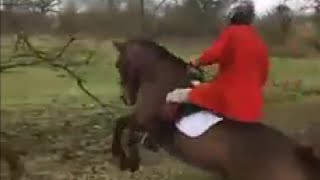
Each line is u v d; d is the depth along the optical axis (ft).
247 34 21.39
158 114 23.62
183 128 21.99
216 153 21.04
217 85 21.59
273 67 66.74
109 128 47.11
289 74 68.13
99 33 46.70
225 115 21.35
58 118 51.90
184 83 23.88
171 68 24.23
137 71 24.77
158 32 47.88
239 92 21.11
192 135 21.61
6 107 57.98
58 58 46.93
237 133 20.81
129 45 25.13
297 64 69.31
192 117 21.95
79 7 46.96
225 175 21.21
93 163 37.32
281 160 19.86
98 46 49.75
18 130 46.83
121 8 45.80
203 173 34.27
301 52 67.15
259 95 21.24
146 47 24.79
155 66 24.35
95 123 49.08
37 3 46.01
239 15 21.42
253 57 21.25
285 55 66.95
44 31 47.67
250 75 21.24
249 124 20.95
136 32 45.14
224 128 21.12
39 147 40.98
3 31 46.01
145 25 45.68
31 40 47.83
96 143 42.34
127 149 26.61
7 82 67.87
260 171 20.02
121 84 25.58
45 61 46.73
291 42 63.72
